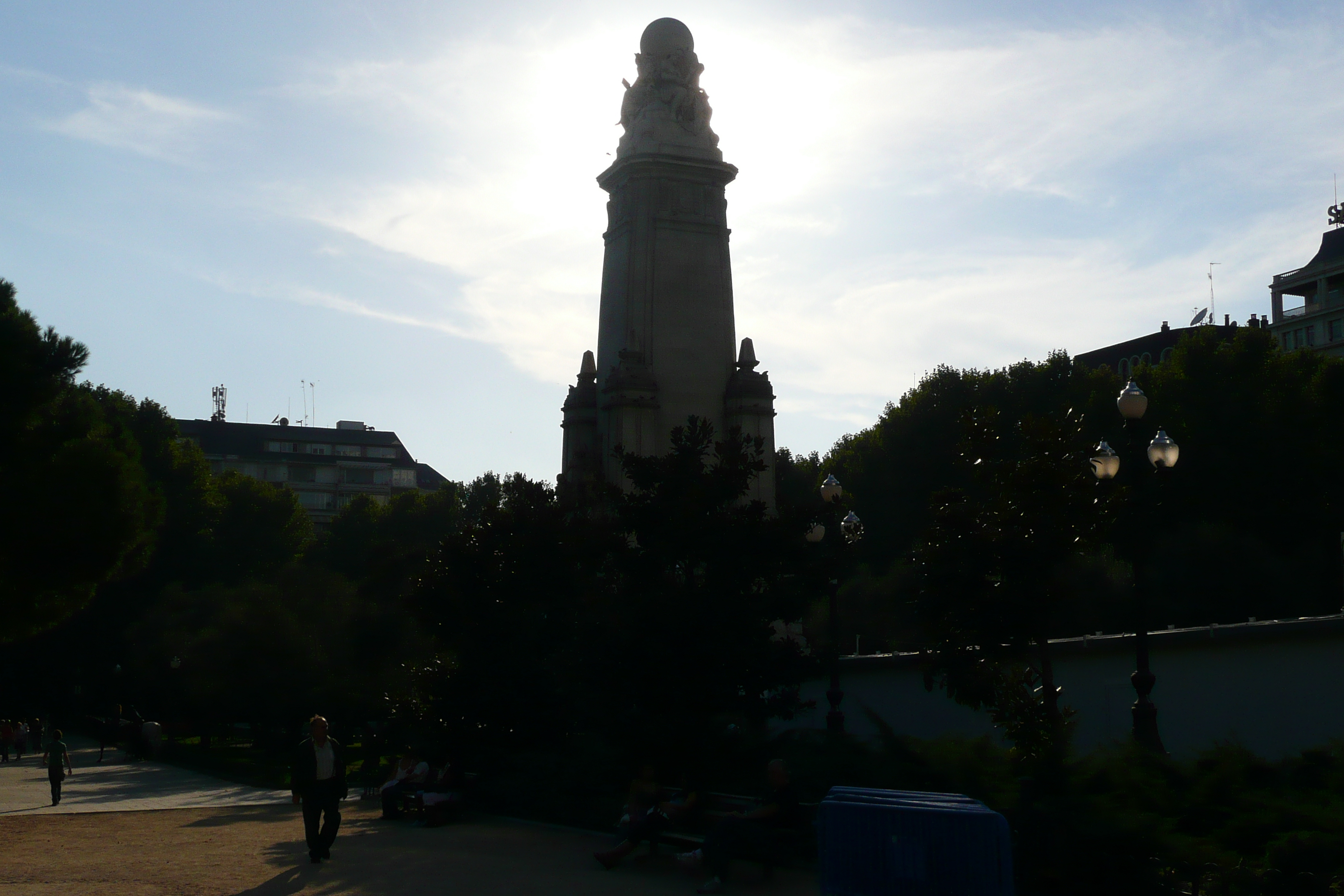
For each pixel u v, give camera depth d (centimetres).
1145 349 9750
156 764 4678
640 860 1672
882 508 7044
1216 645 2294
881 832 1171
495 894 1415
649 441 4519
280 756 4675
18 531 2975
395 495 10462
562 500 2942
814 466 8812
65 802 2911
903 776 1527
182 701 5994
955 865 1125
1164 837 1191
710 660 2058
